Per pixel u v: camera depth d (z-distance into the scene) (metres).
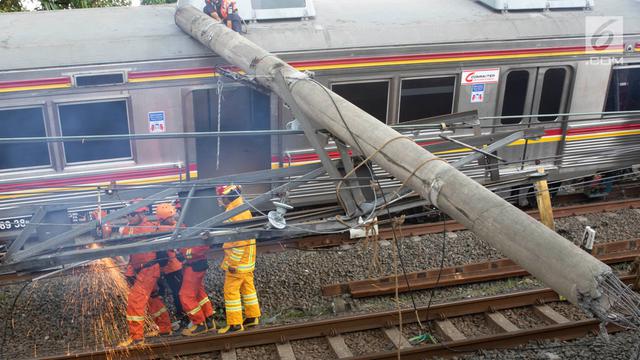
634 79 10.15
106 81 7.79
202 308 6.90
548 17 9.63
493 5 9.73
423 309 6.89
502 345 6.39
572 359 6.05
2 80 7.44
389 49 8.68
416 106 9.13
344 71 8.61
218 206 6.60
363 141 4.93
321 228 5.43
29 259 5.21
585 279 3.23
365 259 8.29
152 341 6.58
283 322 6.98
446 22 9.13
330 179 5.25
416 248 8.54
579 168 10.27
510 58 9.27
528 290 7.29
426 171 4.27
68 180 8.08
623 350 6.09
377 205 5.32
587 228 7.53
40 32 8.09
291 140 8.76
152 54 7.93
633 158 10.55
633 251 8.28
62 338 6.73
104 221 5.64
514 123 9.73
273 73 6.18
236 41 7.17
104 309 7.23
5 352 6.45
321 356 6.34
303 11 8.87
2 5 13.40
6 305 7.29
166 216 6.41
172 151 8.36
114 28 8.37
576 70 9.66
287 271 8.04
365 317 6.71
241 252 6.53
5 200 7.96
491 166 6.53
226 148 8.80
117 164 8.23
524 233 3.54
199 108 8.43
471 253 8.42
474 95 9.29
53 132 7.84
